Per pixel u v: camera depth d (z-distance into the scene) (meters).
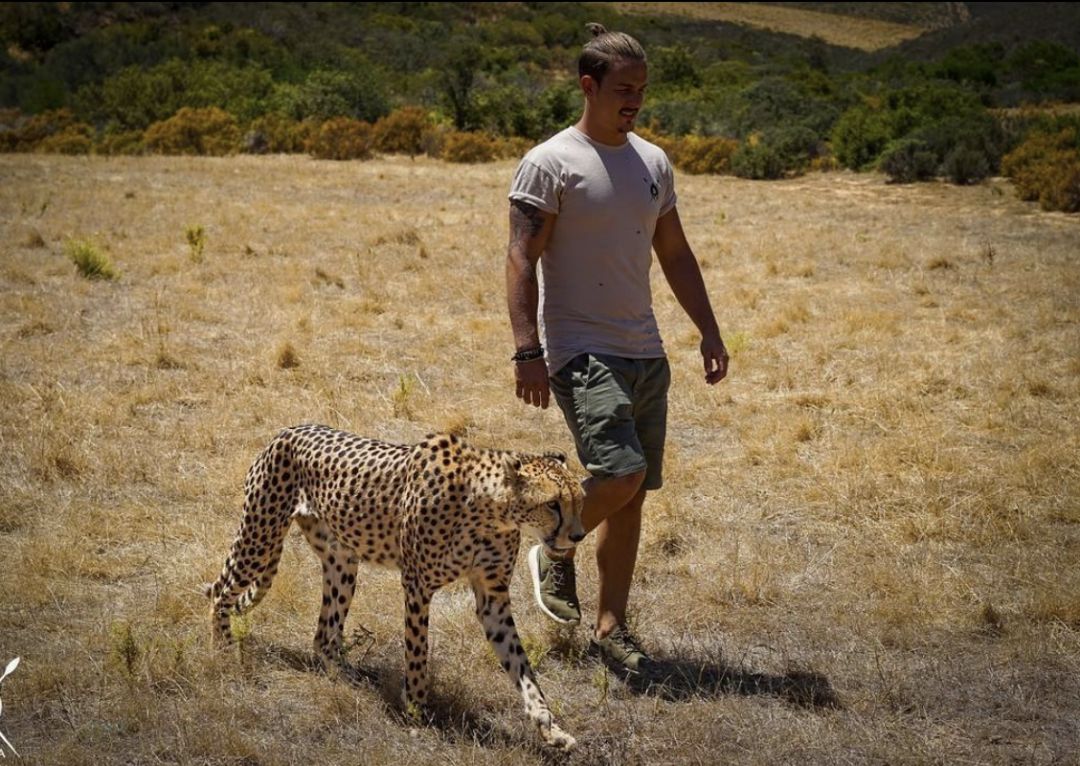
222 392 8.67
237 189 21.64
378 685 4.66
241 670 4.64
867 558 6.00
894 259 14.55
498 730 4.34
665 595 5.57
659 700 4.52
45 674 4.47
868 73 59.12
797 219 19.31
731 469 7.30
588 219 4.50
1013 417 8.21
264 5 73.50
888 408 8.46
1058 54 51.06
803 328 11.12
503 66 62.22
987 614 5.26
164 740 4.13
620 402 4.49
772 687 4.72
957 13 164.75
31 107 42.91
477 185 23.64
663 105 37.12
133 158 28.02
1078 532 6.32
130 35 60.16
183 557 5.70
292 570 5.60
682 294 4.98
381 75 52.53
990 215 20.28
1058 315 11.36
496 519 4.07
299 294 12.08
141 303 11.65
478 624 5.15
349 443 4.51
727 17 133.50
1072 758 4.15
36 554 5.59
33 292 11.74
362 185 23.05
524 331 4.40
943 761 4.13
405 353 10.05
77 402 8.10
